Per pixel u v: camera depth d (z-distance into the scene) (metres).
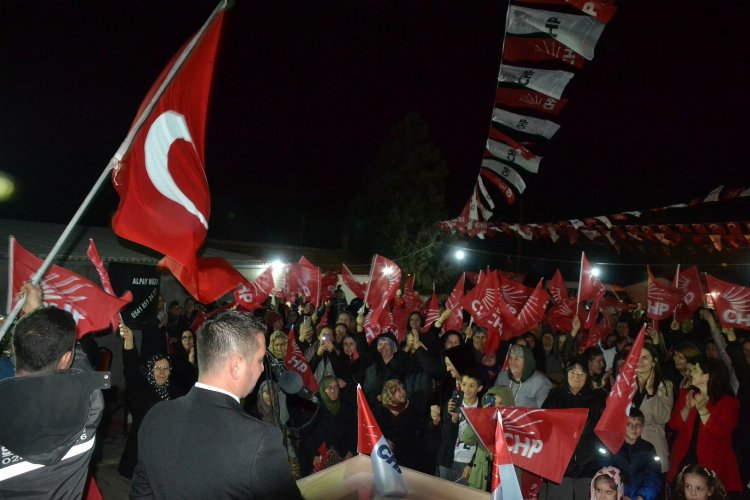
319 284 10.23
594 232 8.42
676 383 6.00
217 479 1.80
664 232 8.34
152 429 1.97
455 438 4.88
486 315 7.46
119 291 9.67
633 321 11.52
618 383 3.79
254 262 14.05
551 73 5.17
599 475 3.51
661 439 4.71
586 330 9.34
